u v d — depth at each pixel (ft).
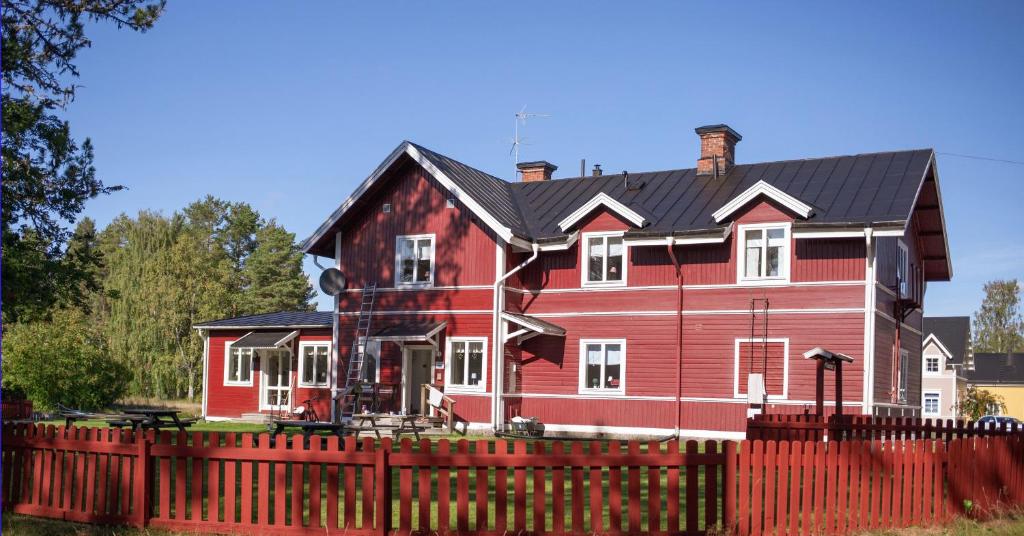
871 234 85.30
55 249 66.49
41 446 41.01
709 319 94.48
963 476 43.39
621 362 98.99
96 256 67.77
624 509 44.60
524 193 116.67
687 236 93.76
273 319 123.85
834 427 63.00
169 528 37.68
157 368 186.80
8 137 60.54
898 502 40.14
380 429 94.22
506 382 101.76
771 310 91.25
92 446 39.65
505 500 35.24
